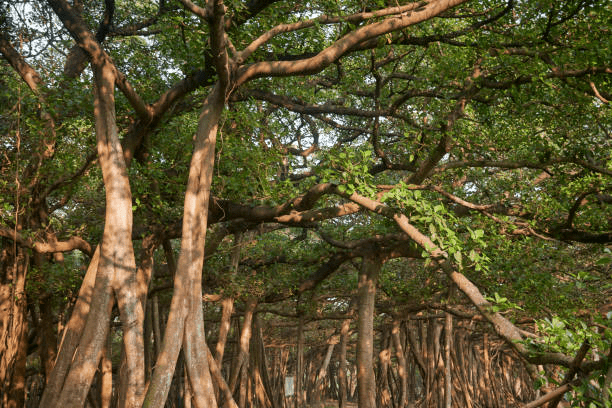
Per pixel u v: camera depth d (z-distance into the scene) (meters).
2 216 12.72
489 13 12.16
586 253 16.41
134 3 17.34
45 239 14.45
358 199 11.12
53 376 10.49
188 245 10.54
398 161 16.34
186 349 10.10
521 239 14.20
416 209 10.02
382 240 16.62
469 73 12.92
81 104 13.30
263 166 13.79
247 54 10.45
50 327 15.76
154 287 18.72
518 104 12.20
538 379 6.60
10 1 14.98
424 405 32.66
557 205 13.45
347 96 18.33
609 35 11.05
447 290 22.98
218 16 8.77
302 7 13.48
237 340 27.75
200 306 10.42
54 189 14.28
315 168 12.75
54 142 13.31
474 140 13.42
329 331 41.88
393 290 22.38
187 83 13.22
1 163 13.04
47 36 15.86
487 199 17.05
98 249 12.18
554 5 11.02
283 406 40.03
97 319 10.47
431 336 32.31
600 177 12.87
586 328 6.23
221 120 13.59
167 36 14.17
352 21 10.43
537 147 13.05
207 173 10.97
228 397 16.88
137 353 10.53
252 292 19.84
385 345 34.06
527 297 15.32
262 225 20.53
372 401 16.69
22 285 14.34
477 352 44.19
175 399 31.86
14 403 14.05
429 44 12.95
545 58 11.52
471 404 35.25
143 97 14.47
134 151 13.98
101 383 17.00
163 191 14.70
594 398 5.78
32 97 12.78
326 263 19.92
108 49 16.91
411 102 16.64
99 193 16.69
